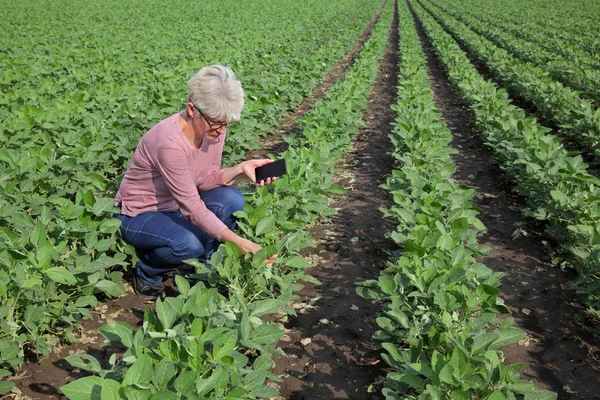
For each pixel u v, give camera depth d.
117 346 3.69
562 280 4.79
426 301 3.36
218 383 2.29
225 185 4.38
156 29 21.23
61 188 5.02
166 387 2.25
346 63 17.41
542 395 2.63
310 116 7.68
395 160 7.93
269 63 12.81
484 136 8.69
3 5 30.38
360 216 6.02
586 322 4.18
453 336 2.97
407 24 26.70
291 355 3.70
